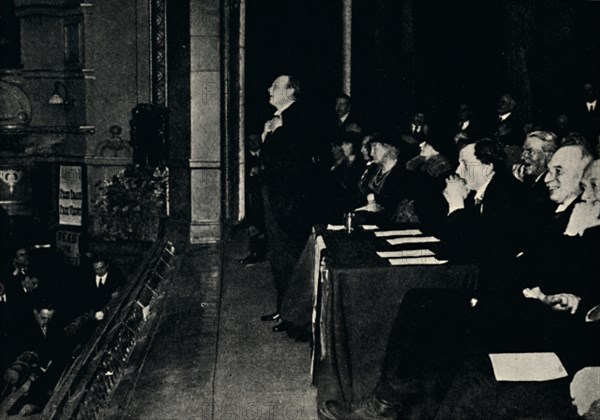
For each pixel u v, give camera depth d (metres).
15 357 8.89
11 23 14.24
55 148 14.02
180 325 6.98
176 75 11.00
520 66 9.66
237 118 11.38
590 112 9.04
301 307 6.31
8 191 14.30
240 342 6.43
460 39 10.45
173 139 11.22
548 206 4.56
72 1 13.63
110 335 6.00
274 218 6.79
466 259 4.70
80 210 13.73
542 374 4.22
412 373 4.34
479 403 4.23
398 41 11.20
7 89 14.13
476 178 5.22
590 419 4.16
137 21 12.91
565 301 4.26
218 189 10.88
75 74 13.77
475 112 10.23
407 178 6.59
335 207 6.84
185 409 5.09
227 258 9.81
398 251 5.04
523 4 9.59
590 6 9.28
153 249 9.88
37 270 9.62
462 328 4.35
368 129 11.55
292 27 11.48
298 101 6.81
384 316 4.68
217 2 10.66
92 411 5.05
